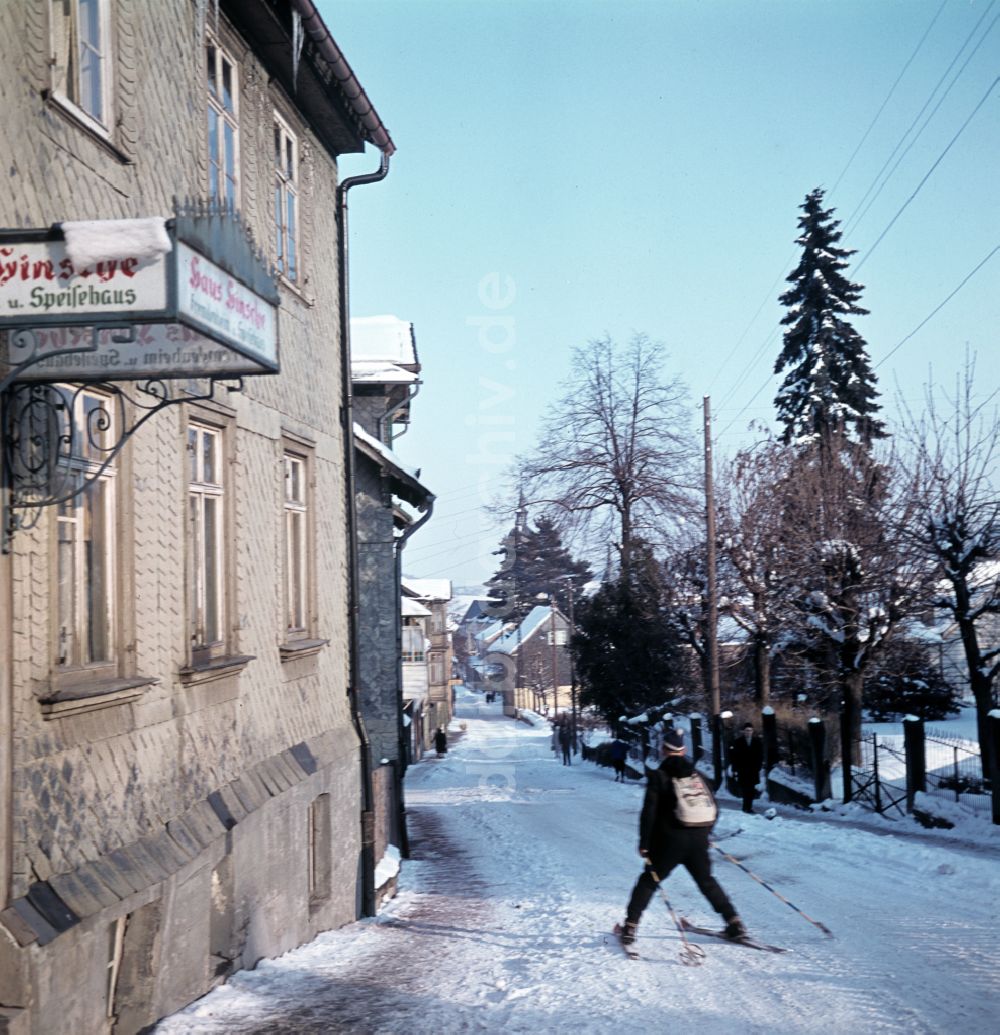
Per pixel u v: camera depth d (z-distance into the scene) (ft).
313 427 43.65
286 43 37.35
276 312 22.29
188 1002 26.32
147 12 27.25
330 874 41.60
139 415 25.90
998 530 68.18
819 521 90.17
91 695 22.04
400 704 71.00
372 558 71.41
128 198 25.66
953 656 136.05
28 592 20.29
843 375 135.95
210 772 30.14
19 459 20.04
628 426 144.77
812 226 139.54
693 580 126.62
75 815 21.89
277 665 37.60
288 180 42.16
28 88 20.93
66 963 20.01
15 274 17.98
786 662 110.83
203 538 31.68
